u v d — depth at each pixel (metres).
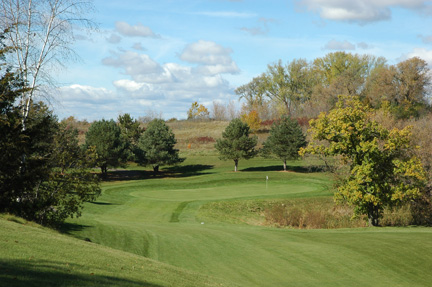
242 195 39.44
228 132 65.06
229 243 18.70
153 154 63.19
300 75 116.06
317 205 35.94
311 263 16.00
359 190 29.55
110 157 57.88
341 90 95.31
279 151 63.47
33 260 8.91
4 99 17.59
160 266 12.03
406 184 32.34
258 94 124.44
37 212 18.88
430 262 16.66
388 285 14.22
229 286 11.56
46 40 21.52
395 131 29.34
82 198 21.44
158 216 30.70
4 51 18.53
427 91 86.44
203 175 58.19
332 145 30.61
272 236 20.94
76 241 13.20
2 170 17.28
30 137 18.52
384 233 23.20
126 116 77.88
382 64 111.75
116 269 9.91
